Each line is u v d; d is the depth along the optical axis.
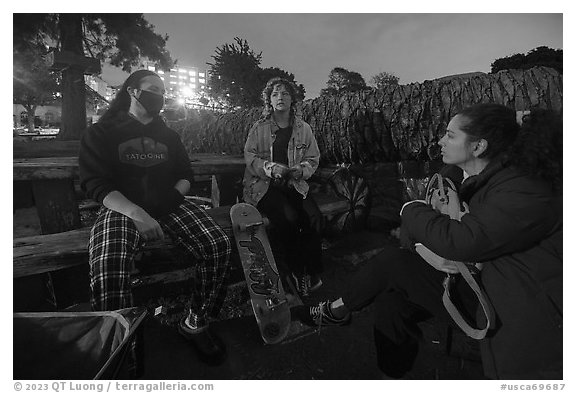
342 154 2.79
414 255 1.12
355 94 2.65
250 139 2.14
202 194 4.78
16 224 2.26
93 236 1.31
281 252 2.12
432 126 2.26
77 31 5.65
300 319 1.53
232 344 1.50
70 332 1.08
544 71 1.84
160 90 1.48
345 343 1.51
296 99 2.18
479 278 0.97
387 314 1.12
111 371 0.90
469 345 1.16
